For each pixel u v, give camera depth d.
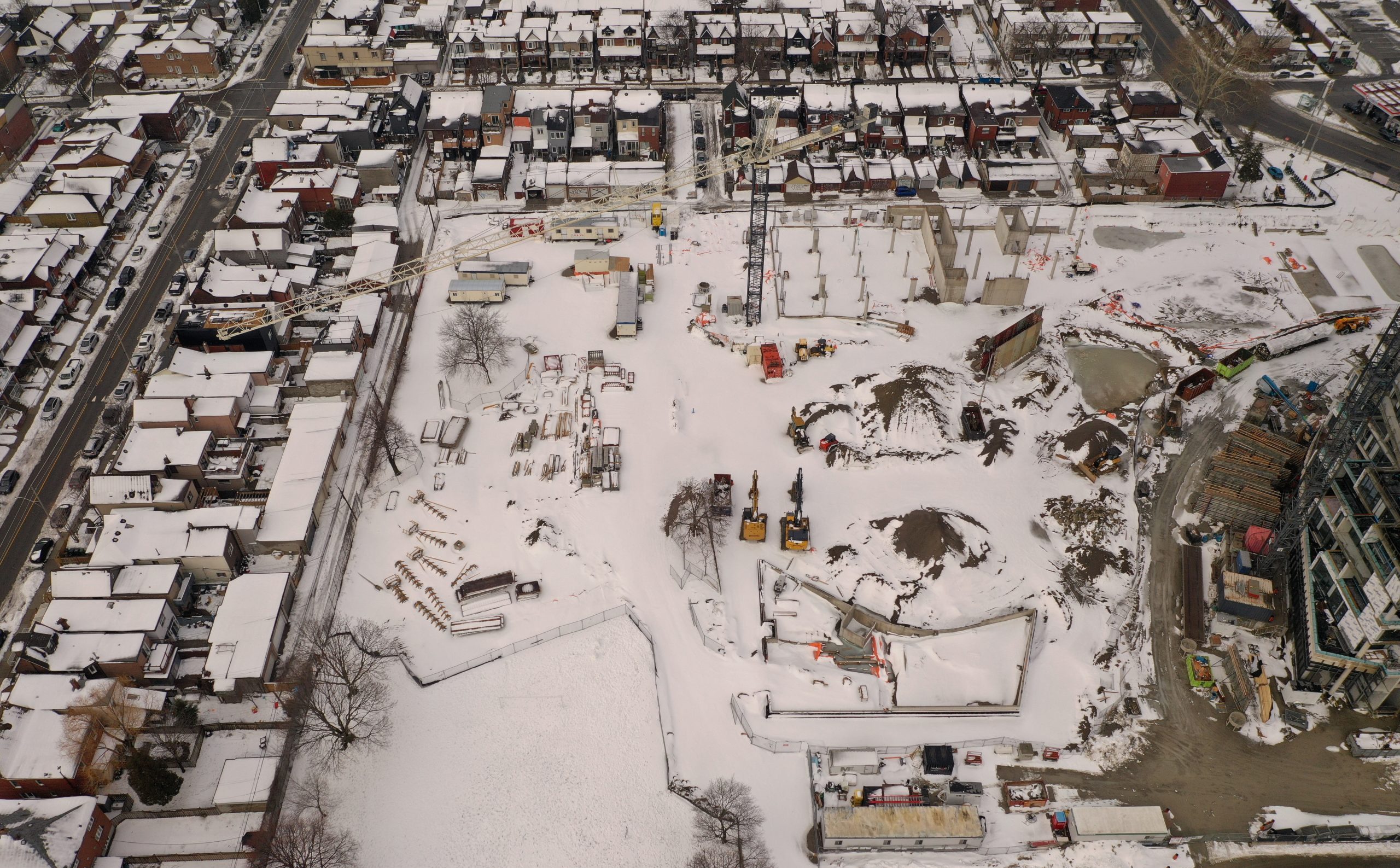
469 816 86.06
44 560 107.06
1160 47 195.25
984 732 90.88
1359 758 88.31
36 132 172.50
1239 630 97.25
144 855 83.94
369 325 132.50
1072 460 113.25
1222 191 155.75
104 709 89.25
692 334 133.38
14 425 121.88
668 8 199.12
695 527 105.88
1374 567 85.88
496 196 160.00
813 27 192.00
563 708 93.25
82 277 141.12
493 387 126.06
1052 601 99.31
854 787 87.06
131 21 197.75
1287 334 127.75
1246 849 82.69
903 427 116.69
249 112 179.88
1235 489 105.06
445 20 199.38
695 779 88.06
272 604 98.81
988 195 159.75
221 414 116.31
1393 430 90.81
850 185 158.88
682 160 167.75
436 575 105.38
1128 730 90.62
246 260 143.38
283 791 88.31
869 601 101.06
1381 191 156.88
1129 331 131.12
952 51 193.88
